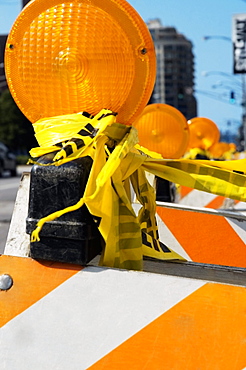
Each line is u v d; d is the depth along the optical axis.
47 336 1.53
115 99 1.74
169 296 1.47
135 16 1.69
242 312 1.42
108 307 1.50
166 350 1.45
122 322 1.49
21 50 1.75
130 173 1.79
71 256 1.53
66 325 1.52
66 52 1.70
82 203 1.50
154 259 2.11
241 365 1.41
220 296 1.44
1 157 33.50
